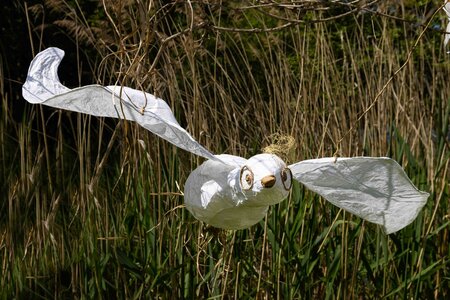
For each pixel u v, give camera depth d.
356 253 4.94
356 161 2.57
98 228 5.04
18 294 5.20
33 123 9.38
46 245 5.36
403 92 5.95
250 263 5.05
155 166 4.86
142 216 4.77
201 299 4.94
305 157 5.17
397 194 2.63
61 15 8.79
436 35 7.27
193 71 4.58
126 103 2.67
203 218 2.85
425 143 5.80
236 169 2.67
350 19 7.85
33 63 2.88
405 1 7.31
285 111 5.44
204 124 5.02
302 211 4.96
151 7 3.22
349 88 6.12
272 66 5.70
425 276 4.91
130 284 5.06
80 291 5.18
